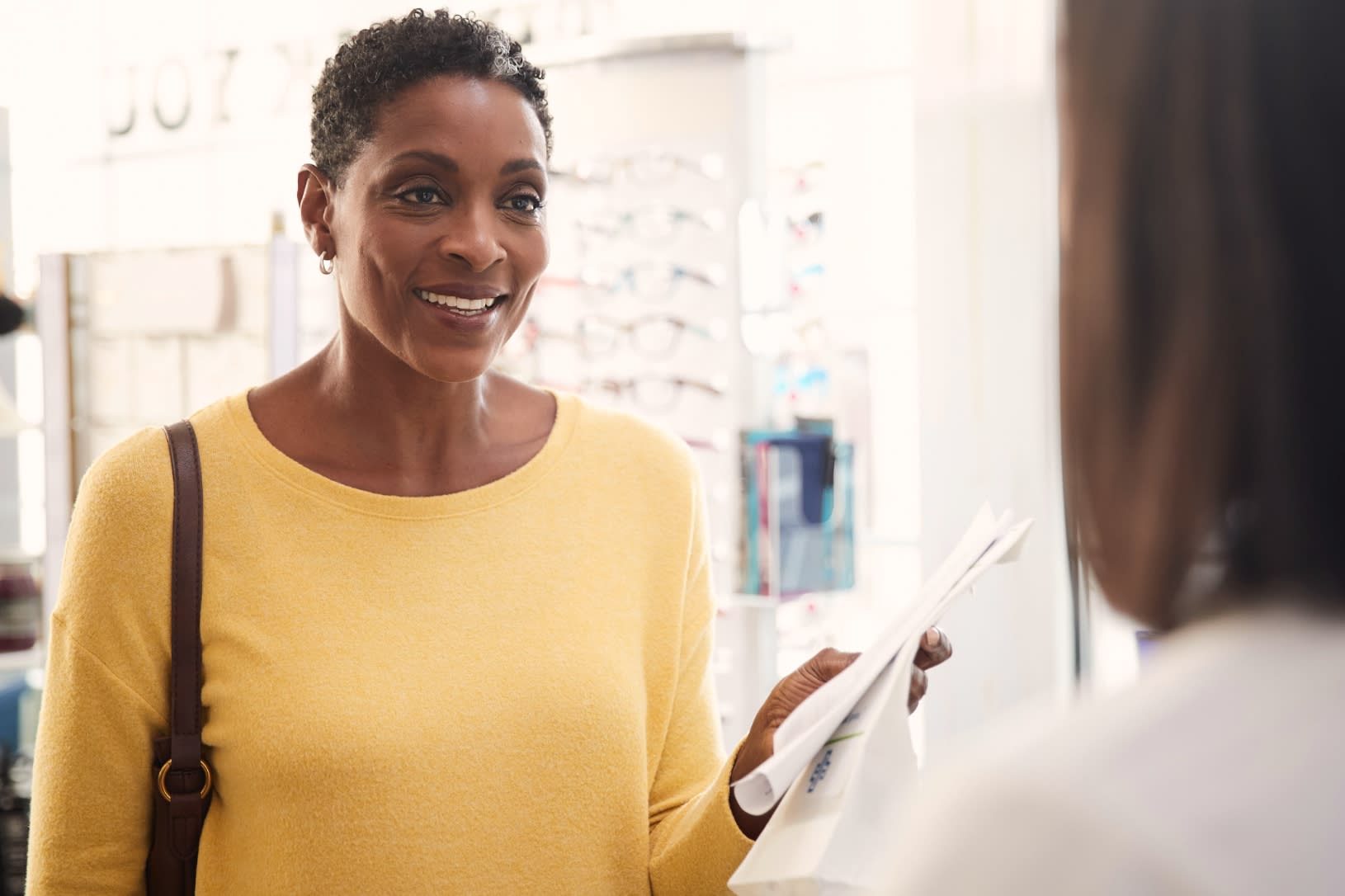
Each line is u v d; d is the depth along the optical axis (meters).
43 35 4.16
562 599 1.25
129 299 2.89
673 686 1.32
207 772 1.17
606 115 3.07
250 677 1.15
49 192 4.13
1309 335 0.39
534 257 1.19
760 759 1.12
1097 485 0.43
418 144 1.13
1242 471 0.40
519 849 1.18
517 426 1.33
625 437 1.35
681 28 3.26
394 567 1.21
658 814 1.29
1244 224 0.40
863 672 0.91
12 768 2.64
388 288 1.16
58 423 2.92
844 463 2.92
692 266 3.01
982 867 0.39
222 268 2.81
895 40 3.04
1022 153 2.64
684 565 1.33
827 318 3.12
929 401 2.73
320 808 1.13
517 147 1.17
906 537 3.06
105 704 1.15
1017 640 2.56
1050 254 2.53
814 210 3.14
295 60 3.86
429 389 1.23
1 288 2.91
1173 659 0.42
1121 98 0.42
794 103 3.19
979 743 0.43
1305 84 0.39
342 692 1.15
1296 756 0.38
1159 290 0.41
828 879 0.80
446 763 1.15
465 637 1.20
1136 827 0.37
